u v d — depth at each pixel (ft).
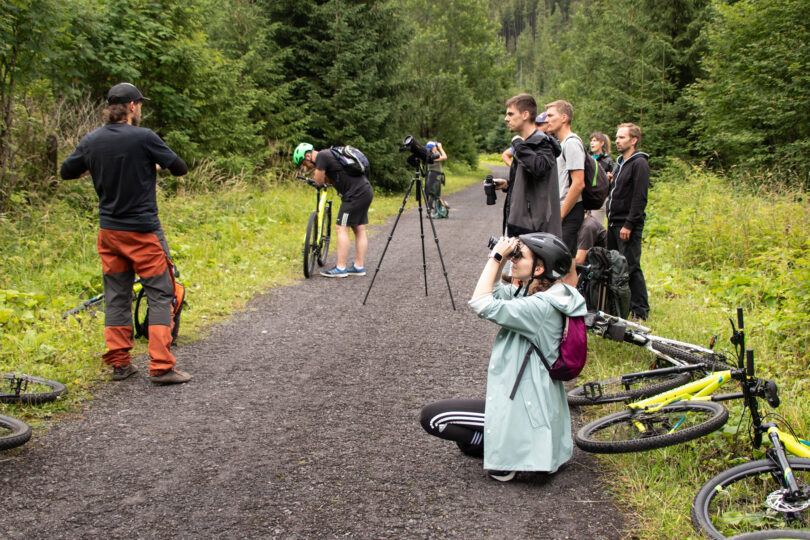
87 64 34.09
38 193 26.50
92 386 13.51
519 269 9.88
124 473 9.96
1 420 10.45
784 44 47.09
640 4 61.62
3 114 25.84
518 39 378.73
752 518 8.39
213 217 32.86
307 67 57.62
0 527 8.38
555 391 9.65
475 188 86.79
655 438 9.77
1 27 23.22
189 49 36.99
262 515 8.89
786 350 14.96
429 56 104.12
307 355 16.03
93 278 20.99
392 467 10.39
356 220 25.05
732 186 41.11
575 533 8.61
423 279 25.13
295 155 25.35
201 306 19.90
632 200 17.76
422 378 14.53
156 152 13.30
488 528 8.69
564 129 15.38
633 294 18.24
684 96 55.83
